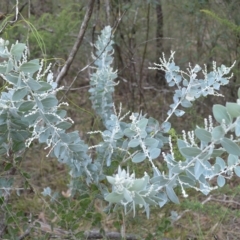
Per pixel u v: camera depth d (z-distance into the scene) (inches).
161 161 80.4
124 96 122.2
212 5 102.7
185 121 103.8
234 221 76.0
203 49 113.0
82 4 119.6
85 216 54.3
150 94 127.3
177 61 120.6
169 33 122.6
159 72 128.0
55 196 58.7
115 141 49.4
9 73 40.6
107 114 60.2
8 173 58.2
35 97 42.5
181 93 50.9
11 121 46.0
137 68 131.7
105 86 59.5
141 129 43.1
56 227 67.6
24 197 82.5
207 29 108.9
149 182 41.6
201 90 49.7
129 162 58.0
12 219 53.9
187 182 41.6
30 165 96.4
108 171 52.3
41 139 45.5
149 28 123.3
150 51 129.2
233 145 35.7
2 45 39.4
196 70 50.0
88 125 109.0
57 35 104.6
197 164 38.6
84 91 125.0
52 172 96.0
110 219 67.7
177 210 75.0
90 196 53.7
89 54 115.6
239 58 101.3
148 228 64.1
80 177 55.1
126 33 115.6
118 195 35.0
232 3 98.5
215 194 77.4
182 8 107.6
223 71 49.7
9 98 45.0
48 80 46.0
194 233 71.6
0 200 53.1
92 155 79.1
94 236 62.0
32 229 57.4
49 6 122.8
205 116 110.5
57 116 43.6
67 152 47.9
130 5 102.0
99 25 110.3
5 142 49.6
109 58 65.1
